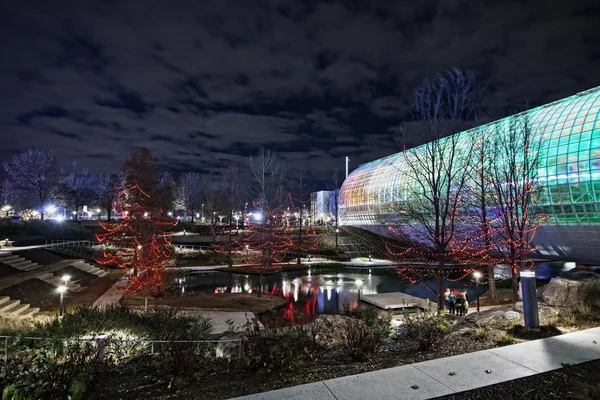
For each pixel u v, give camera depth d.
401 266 40.00
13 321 13.17
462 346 7.50
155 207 31.88
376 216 61.19
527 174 19.73
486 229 21.16
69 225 54.41
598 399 4.67
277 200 54.12
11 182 66.62
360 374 5.92
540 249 34.81
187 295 26.44
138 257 26.41
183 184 86.31
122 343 8.56
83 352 7.00
